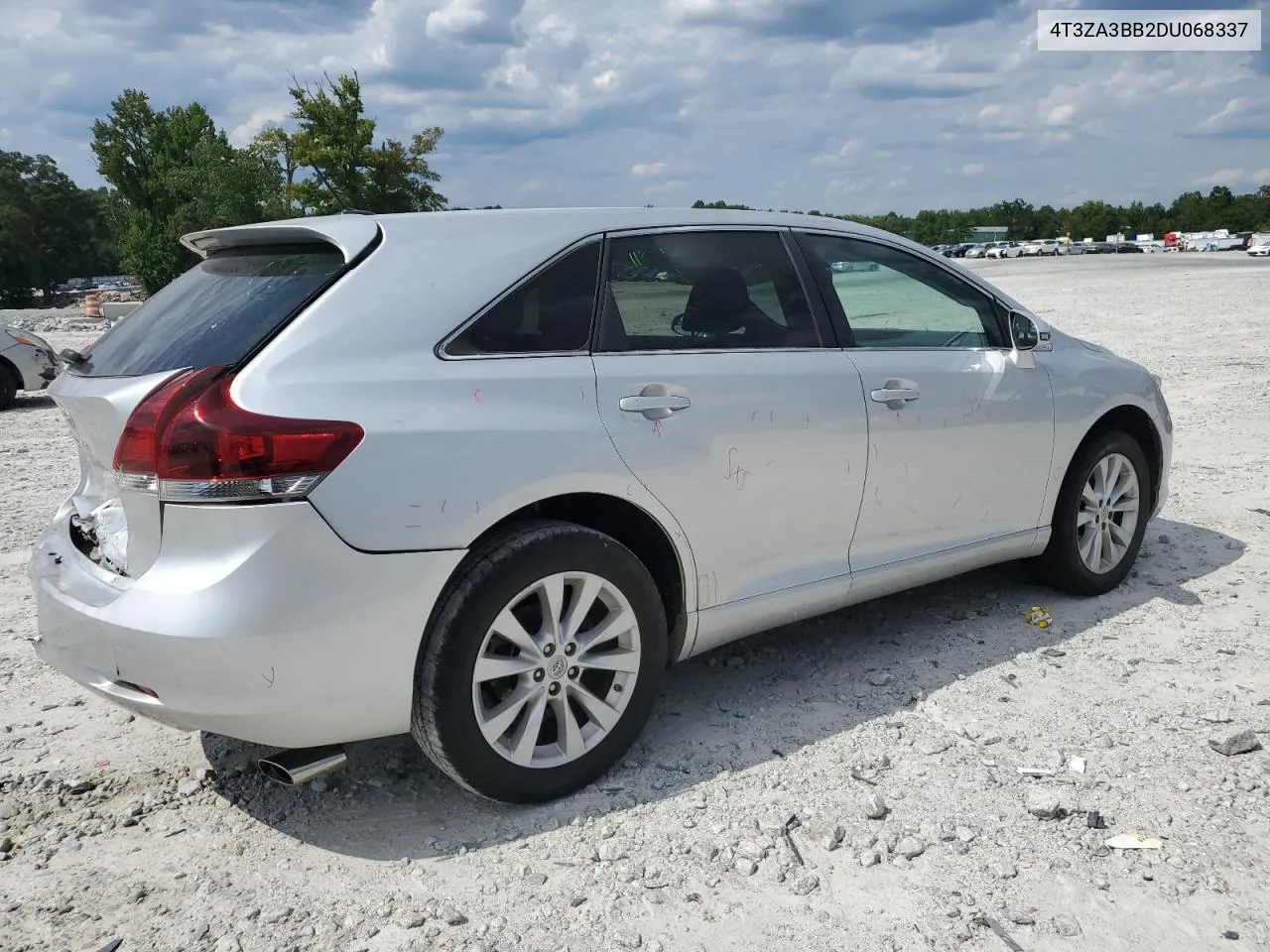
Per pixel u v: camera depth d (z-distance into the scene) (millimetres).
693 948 2562
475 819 3176
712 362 3539
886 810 3123
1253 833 2965
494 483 2986
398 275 3055
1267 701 3785
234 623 2686
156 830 3156
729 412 3508
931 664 4215
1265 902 2668
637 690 3359
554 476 3098
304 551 2725
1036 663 4191
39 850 3057
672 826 3092
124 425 2875
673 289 3547
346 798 3320
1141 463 5051
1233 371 12680
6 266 105062
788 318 3820
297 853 3021
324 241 3154
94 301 32000
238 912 2744
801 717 3787
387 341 2965
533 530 3084
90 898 2816
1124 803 3137
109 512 3086
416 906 2752
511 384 3094
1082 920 2621
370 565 2803
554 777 3211
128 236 71000
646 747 3598
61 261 111500
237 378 2781
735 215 3820
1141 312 22172
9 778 3475
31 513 7129
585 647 3232
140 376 2975
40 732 3826
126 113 70875
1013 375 4441
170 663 2721
